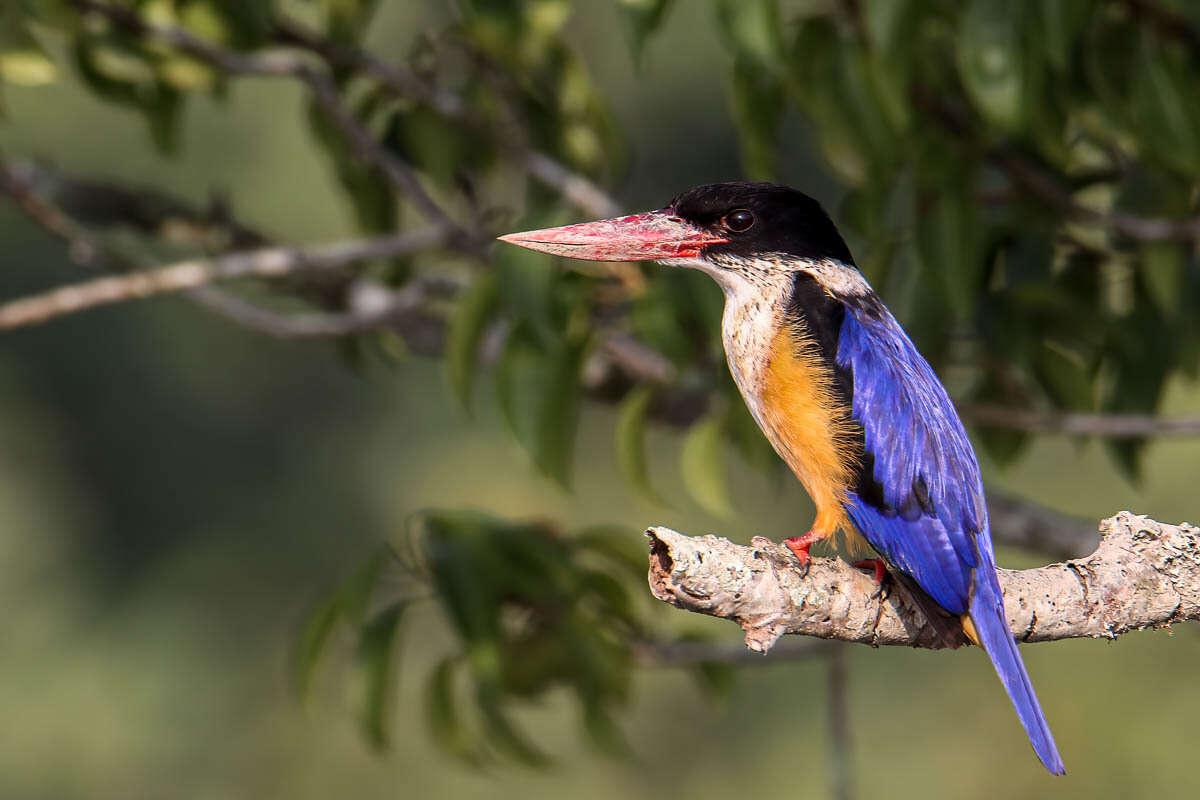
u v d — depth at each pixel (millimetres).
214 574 26625
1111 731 19094
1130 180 9047
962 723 21188
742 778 22578
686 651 9367
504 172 11195
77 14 9539
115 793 25141
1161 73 8172
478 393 25266
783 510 21828
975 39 7602
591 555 9391
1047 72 8562
